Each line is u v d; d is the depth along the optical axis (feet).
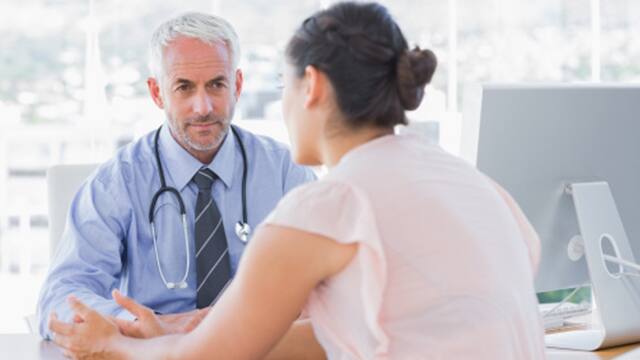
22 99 14.21
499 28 14.05
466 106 6.59
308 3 13.87
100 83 13.70
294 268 4.45
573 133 6.88
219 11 13.75
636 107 7.17
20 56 14.08
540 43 14.16
